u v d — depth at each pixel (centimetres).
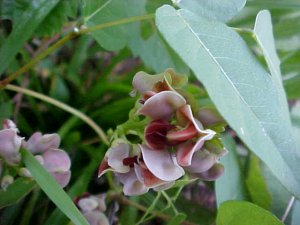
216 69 9
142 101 9
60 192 9
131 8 12
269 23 10
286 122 9
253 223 10
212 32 9
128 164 9
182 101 9
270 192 13
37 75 15
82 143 14
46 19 13
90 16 12
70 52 16
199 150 9
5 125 10
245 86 9
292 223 12
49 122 15
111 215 12
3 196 10
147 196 12
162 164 9
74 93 15
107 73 15
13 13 12
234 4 9
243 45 9
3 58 12
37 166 10
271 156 8
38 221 12
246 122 8
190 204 13
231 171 12
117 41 13
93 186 14
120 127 10
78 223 9
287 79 14
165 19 9
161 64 14
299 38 15
